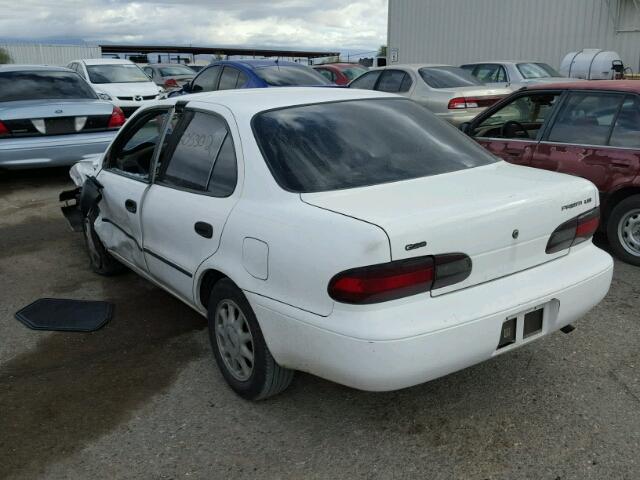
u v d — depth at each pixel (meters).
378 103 3.70
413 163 3.24
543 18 17.81
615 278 4.85
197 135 3.62
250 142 3.16
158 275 3.95
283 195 2.90
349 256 2.46
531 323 2.86
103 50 35.34
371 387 2.51
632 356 3.59
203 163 3.48
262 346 2.98
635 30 15.91
